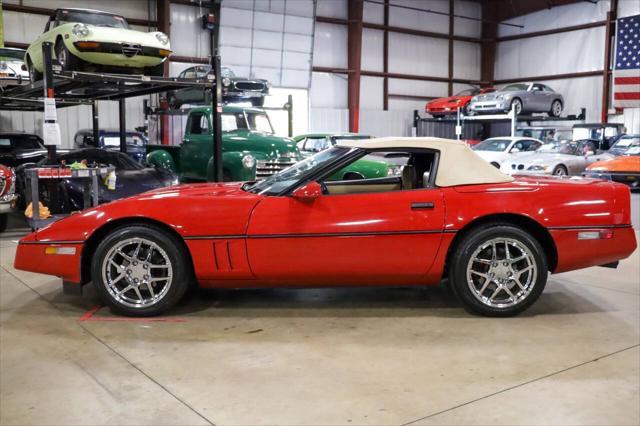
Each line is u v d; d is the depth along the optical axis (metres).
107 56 7.68
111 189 7.72
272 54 21.97
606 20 24.23
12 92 9.88
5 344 3.76
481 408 2.84
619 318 4.32
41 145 13.56
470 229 4.27
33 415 2.79
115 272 4.34
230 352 3.61
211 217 4.16
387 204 4.19
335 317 4.32
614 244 4.28
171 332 3.99
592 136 20.22
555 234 4.21
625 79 22.83
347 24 24.41
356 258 4.17
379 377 3.22
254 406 2.87
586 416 2.76
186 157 10.91
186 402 2.92
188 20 20.31
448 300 4.78
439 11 27.20
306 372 3.29
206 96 13.05
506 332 3.99
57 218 6.71
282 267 4.18
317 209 4.17
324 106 24.33
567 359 3.49
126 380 3.19
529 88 20.92
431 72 27.36
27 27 17.42
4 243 7.64
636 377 3.22
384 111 25.91
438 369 3.33
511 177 4.53
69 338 3.87
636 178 13.15
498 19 28.36
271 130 11.12
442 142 4.40
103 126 18.89
